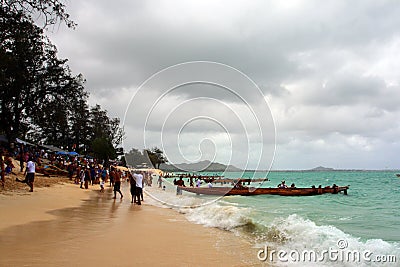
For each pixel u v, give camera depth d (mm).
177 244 5859
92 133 52562
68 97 29484
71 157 38062
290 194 19359
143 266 4398
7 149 24656
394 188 32500
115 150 49656
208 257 5078
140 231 6859
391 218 10492
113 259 4605
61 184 19375
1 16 14492
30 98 26938
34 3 12727
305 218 10289
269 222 7957
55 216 8031
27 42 21125
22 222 6902
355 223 9312
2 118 25516
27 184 13805
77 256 4598
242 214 8953
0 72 18984
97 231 6539
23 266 4031
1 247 4836
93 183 23016
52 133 47094
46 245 5090
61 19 13125
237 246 5902
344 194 21938
